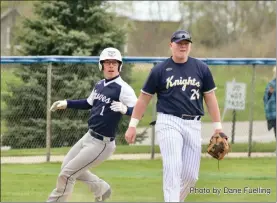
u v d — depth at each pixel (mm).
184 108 15539
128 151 35125
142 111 16047
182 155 15734
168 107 15617
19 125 37875
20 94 37938
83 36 40719
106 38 41219
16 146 37812
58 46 40750
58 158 33125
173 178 15109
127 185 24906
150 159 32906
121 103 17906
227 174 27078
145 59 32250
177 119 15562
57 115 37781
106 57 18047
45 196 22438
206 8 82062
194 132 15703
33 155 33969
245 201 21203
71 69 37812
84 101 18969
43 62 32125
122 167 30172
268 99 32938
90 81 37688
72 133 37469
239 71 49875
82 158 18281
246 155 33562
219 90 44906
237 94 34406
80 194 22344
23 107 37938
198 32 82062
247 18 80500
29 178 26609
